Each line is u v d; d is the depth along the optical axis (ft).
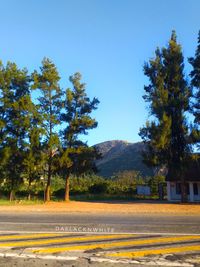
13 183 127.85
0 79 128.57
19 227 48.39
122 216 66.23
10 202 116.16
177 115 116.88
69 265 27.07
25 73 131.54
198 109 118.01
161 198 149.18
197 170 132.26
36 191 149.79
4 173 127.13
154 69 119.85
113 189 174.81
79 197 156.56
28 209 86.99
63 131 130.72
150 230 44.73
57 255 30.48
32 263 27.78
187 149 115.55
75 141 130.41
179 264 27.04
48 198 129.29
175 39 123.34
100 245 34.76
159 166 118.21
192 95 118.62
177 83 119.14
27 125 122.52
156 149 115.34
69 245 34.91
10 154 122.83
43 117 124.77
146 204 110.22
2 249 33.12
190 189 130.93
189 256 29.76
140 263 27.43
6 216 65.77
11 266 26.86
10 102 127.54
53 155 128.67
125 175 227.20
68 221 55.88
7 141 125.18
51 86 129.18
